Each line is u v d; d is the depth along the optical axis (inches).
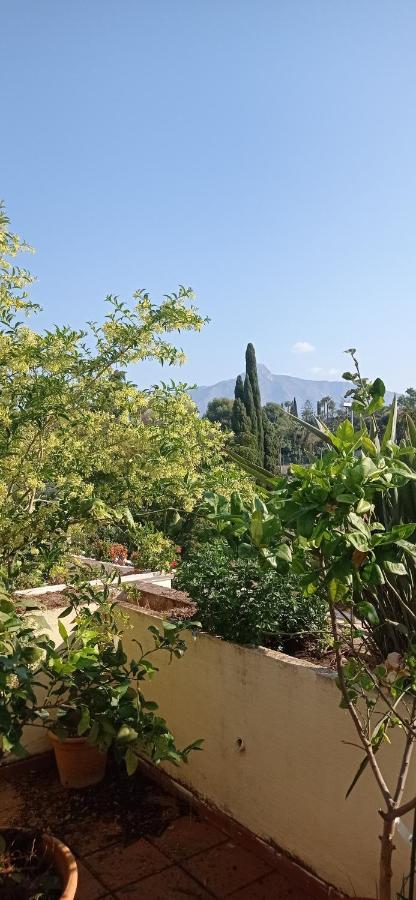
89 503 119.0
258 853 141.7
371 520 107.8
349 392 102.9
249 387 1320.1
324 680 127.6
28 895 98.3
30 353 128.3
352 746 122.0
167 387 164.9
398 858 113.1
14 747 93.2
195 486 150.6
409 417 121.6
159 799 166.9
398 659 96.0
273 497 78.7
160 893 131.4
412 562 102.2
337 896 122.4
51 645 108.0
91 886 134.1
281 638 154.3
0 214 131.9
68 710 111.7
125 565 250.2
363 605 84.8
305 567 82.2
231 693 150.3
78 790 172.9
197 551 170.7
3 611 99.3
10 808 165.0
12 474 135.3
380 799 116.6
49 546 138.8
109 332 144.0
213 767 155.6
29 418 131.4
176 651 138.3
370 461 70.6
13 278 140.1
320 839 128.3
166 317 144.0
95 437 144.6
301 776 132.3
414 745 110.0
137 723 107.2
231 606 150.9
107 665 121.0
